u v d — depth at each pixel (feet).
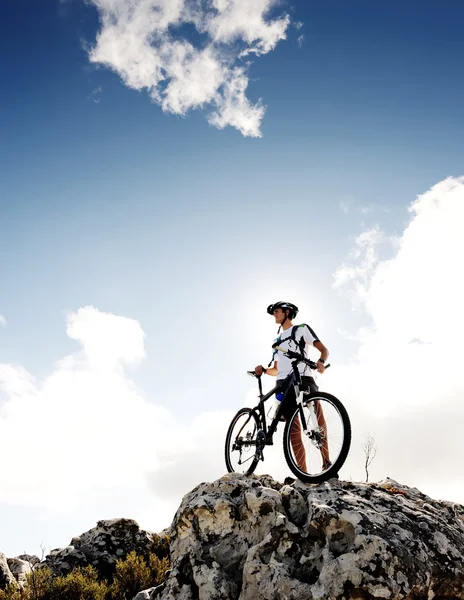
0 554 32.04
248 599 15.14
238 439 22.06
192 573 17.10
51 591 28.25
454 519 18.01
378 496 17.54
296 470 18.26
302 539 15.89
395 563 13.83
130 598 28.89
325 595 13.62
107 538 34.68
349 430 16.81
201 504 18.20
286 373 20.17
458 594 14.98
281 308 21.43
